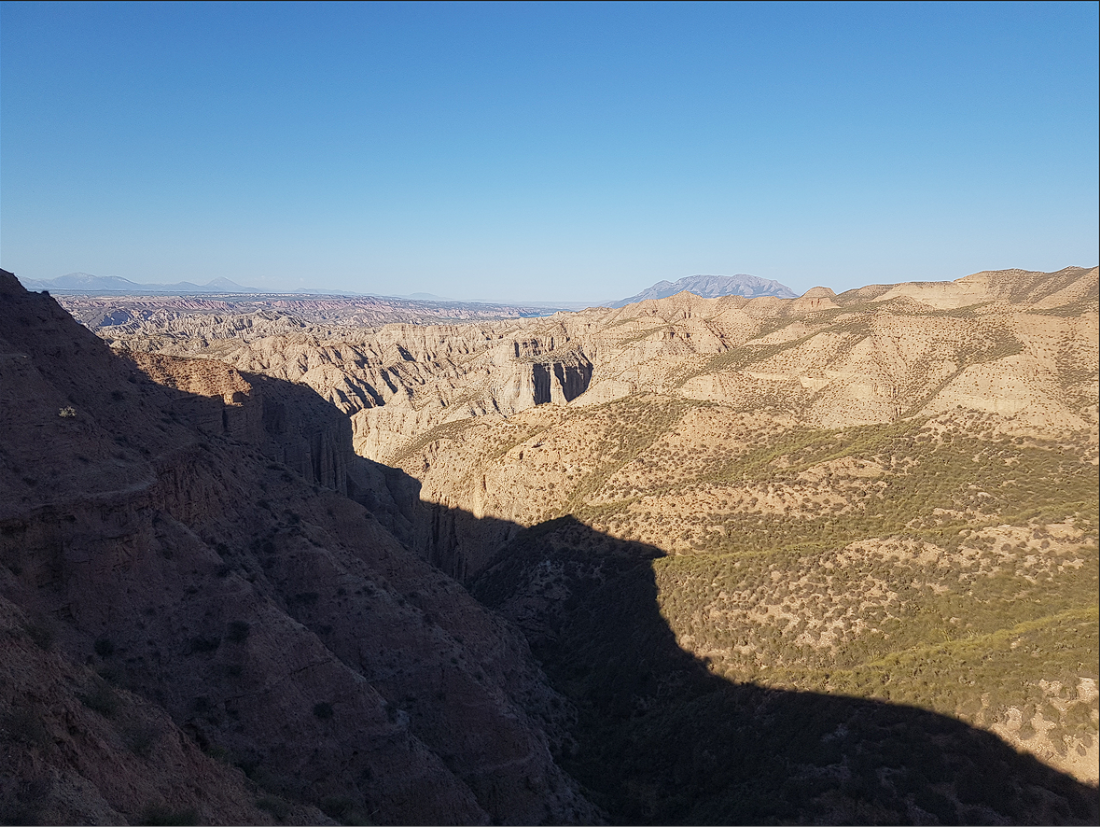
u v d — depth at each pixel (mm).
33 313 50469
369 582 53062
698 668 55719
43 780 19859
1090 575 41188
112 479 40062
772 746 44156
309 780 36688
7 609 27453
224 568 42281
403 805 38781
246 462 61312
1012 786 33250
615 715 56938
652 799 46938
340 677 41406
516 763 46844
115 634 36625
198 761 28594
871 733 40062
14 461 37188
